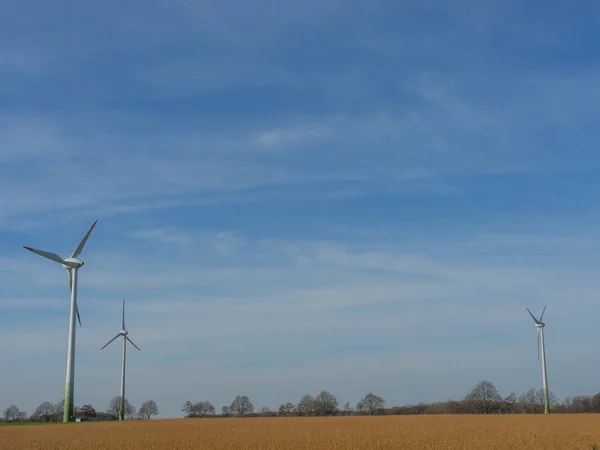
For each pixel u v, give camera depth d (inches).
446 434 2155.5
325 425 3198.8
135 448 1785.2
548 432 2137.1
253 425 3346.5
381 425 3078.2
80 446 1862.7
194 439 2058.3
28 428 3186.5
